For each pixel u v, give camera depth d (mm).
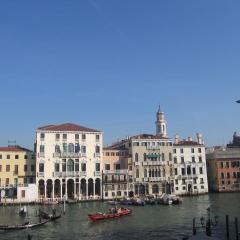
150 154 100188
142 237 42156
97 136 95188
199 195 101812
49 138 91312
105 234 44500
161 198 79250
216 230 43125
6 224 53094
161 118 121062
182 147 107125
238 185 111375
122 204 78875
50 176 89938
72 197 91562
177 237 41281
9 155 90938
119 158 99875
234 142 141375
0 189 84812
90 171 93188
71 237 43062
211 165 114938
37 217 60062
